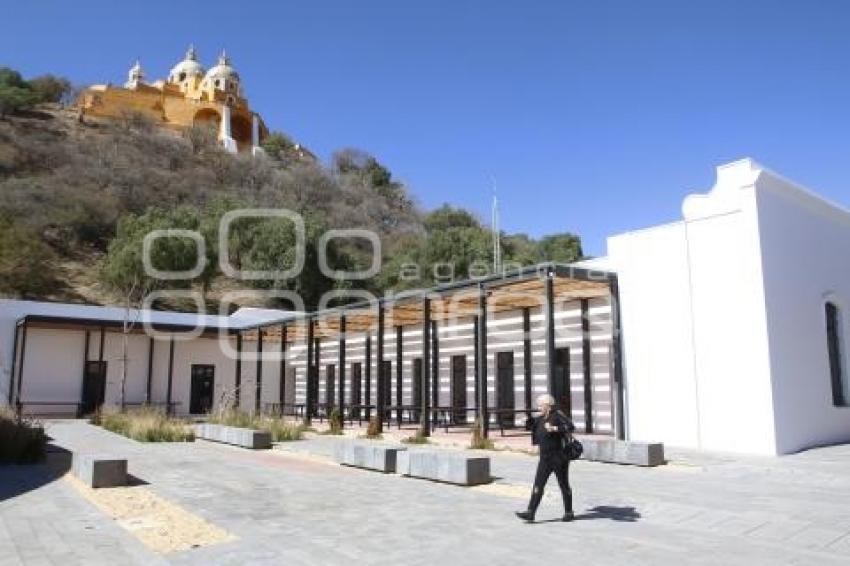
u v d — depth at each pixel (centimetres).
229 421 1945
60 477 1097
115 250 4112
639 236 1576
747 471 1083
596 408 1756
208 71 9569
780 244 1421
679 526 702
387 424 2227
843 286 1634
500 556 591
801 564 558
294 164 7981
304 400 3103
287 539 667
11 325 2723
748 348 1349
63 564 582
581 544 630
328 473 1155
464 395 2212
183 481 1061
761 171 1386
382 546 635
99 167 5816
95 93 8012
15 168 5544
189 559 595
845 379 1584
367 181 8225
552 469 731
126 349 2712
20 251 3953
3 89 7056
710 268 1430
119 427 1988
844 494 874
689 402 1436
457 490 957
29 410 2727
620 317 1597
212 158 7044
